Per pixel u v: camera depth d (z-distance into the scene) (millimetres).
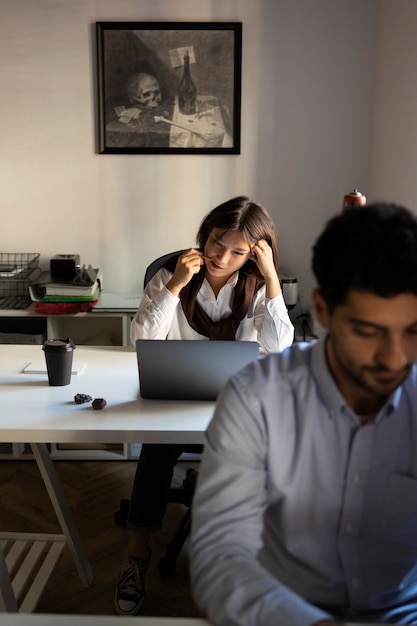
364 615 1107
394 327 830
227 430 1001
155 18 3320
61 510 2162
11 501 2775
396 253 800
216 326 2268
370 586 1088
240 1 3309
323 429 1022
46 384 1972
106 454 3143
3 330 3273
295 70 3373
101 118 3385
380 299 816
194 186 3469
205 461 1012
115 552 2434
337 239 849
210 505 973
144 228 3506
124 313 3096
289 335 2223
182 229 3504
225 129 3404
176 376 1808
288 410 1021
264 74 3375
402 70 2955
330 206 3496
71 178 3461
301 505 1058
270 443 1022
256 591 858
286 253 3523
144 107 3381
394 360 838
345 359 881
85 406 1794
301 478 1039
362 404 1024
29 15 3311
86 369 2129
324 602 1102
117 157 3441
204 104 3379
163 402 1832
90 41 3338
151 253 3523
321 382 1013
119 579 2150
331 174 3467
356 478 1031
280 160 3451
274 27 3334
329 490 1045
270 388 1021
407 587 1136
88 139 3428
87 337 3510
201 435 1640
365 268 805
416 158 2812
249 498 989
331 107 3408
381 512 1062
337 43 3350
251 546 960
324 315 935
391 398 1003
